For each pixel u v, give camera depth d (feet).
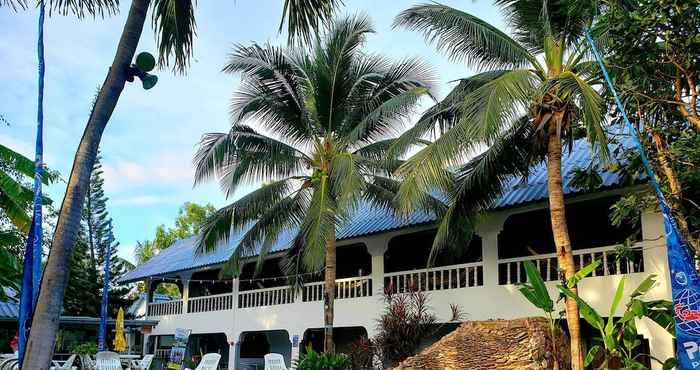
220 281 85.56
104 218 126.72
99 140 20.06
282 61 54.65
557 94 37.50
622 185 43.29
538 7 40.98
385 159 46.19
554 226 39.55
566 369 42.01
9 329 87.40
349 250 76.74
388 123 54.29
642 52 31.22
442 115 44.70
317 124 56.34
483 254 54.34
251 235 59.06
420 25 42.75
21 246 59.77
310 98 55.93
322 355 51.57
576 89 34.27
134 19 21.04
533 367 39.99
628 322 35.78
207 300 83.10
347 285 65.98
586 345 51.65
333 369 50.39
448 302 55.67
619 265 46.60
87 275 121.39
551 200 39.83
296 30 25.84
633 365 34.50
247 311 76.07
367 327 61.57
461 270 58.29
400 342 52.08
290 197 58.70
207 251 60.59
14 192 45.62
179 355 68.13
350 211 50.70
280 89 55.83
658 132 33.50
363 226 63.21
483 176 45.98
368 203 64.90
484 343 43.04
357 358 54.29
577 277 37.76
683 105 31.24
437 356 43.75
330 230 49.98
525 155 45.55
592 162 41.55
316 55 55.06
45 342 17.85
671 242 22.82
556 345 41.37
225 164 56.29
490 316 52.60
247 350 89.76
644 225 44.98
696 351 21.52
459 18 41.45
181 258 90.33
